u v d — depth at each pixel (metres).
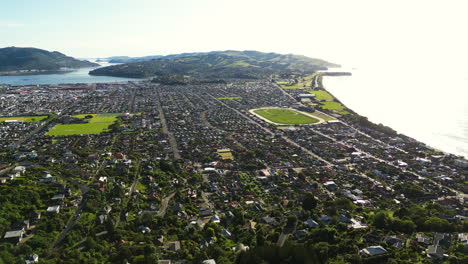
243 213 193.62
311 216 187.62
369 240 160.38
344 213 192.50
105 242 157.88
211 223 179.12
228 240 167.50
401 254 146.38
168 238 166.62
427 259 142.75
